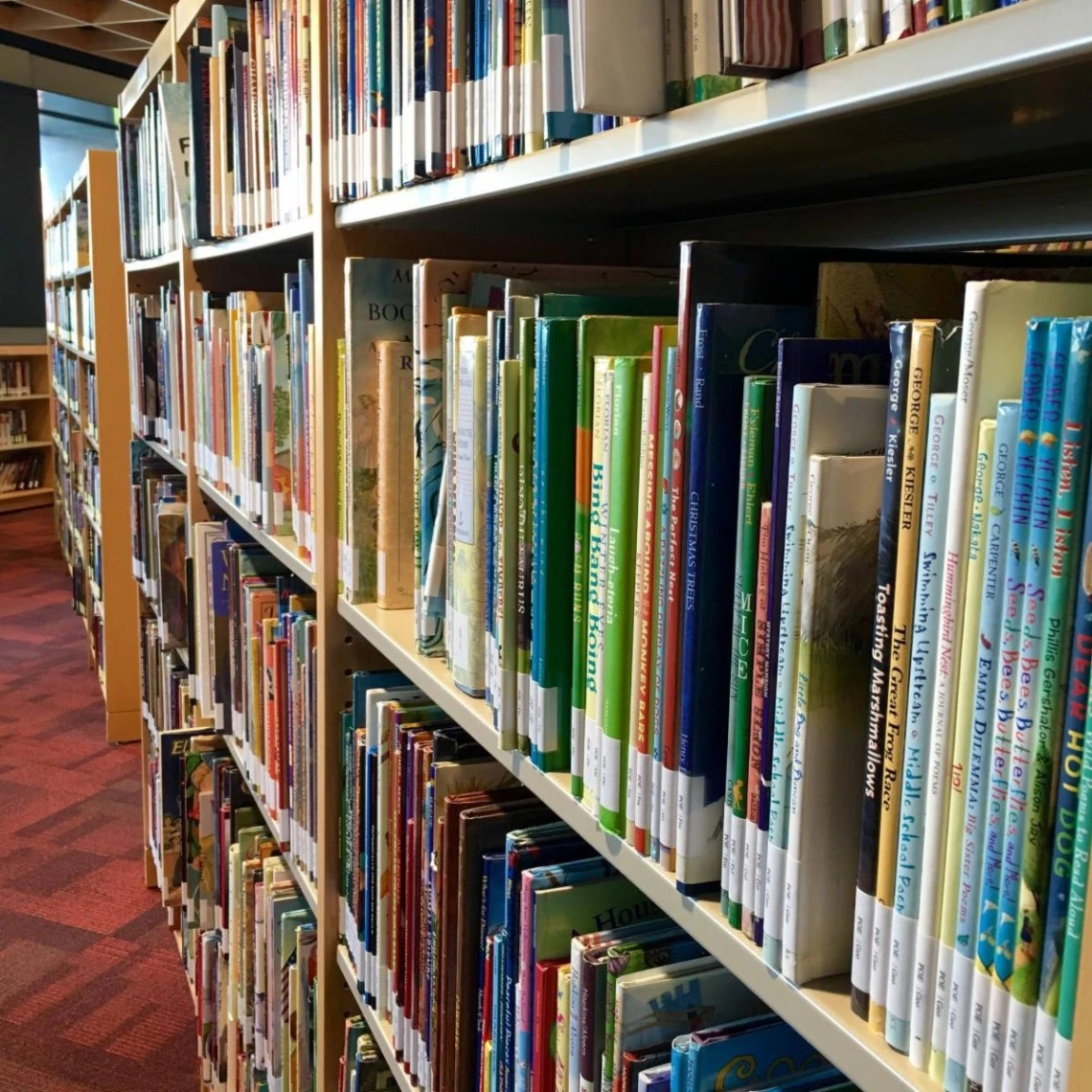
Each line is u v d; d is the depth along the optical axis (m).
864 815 0.48
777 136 0.61
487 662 0.85
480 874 0.90
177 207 1.92
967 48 0.41
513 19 0.74
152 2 5.09
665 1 0.57
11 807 3.09
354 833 1.19
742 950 0.55
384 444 1.08
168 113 1.80
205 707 1.99
